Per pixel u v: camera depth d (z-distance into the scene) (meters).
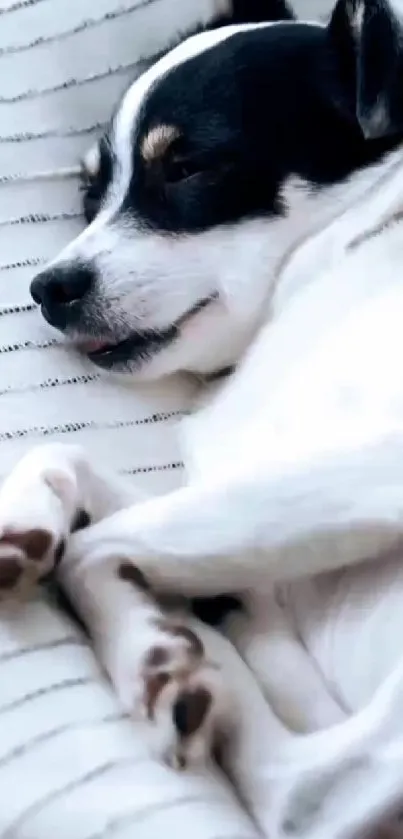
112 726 0.59
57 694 0.60
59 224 0.75
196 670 0.60
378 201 0.71
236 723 0.61
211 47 0.73
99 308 0.71
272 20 0.80
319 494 0.61
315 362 0.67
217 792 0.59
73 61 0.76
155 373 0.72
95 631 0.63
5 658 0.60
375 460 0.61
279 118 0.72
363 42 0.70
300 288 0.71
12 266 0.73
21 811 0.56
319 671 0.64
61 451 0.66
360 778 0.58
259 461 0.63
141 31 0.77
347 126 0.72
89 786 0.57
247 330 0.72
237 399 0.70
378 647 0.62
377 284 0.68
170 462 0.70
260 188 0.71
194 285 0.71
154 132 0.72
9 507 0.62
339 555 0.62
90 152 0.75
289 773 0.60
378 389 0.64
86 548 0.64
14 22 0.76
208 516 0.62
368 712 0.59
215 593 0.64
